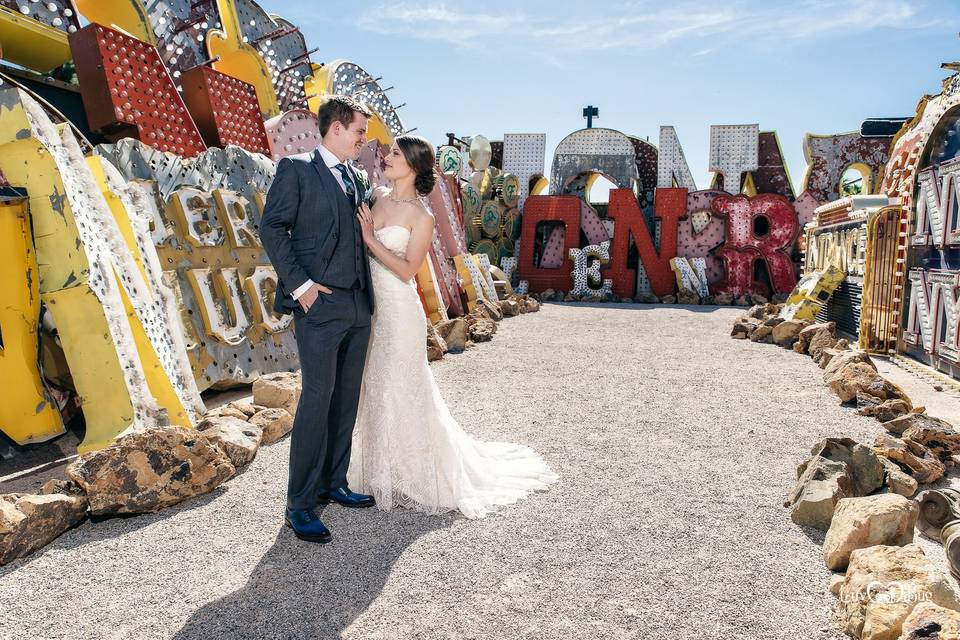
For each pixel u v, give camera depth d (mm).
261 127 7727
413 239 3186
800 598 2355
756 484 3516
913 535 2627
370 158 8664
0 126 3785
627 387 5949
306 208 2824
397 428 3189
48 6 6066
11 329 3879
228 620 2205
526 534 2889
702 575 2518
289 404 4617
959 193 6250
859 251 9320
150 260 4594
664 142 17297
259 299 5824
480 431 4523
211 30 8281
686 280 16172
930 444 3861
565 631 2139
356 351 3119
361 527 2980
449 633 2125
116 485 3014
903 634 1858
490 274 13570
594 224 17562
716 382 6176
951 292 6402
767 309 11008
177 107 6473
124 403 3705
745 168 16922
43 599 2340
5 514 2604
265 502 3240
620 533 2895
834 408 5164
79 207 3953
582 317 12234
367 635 2117
